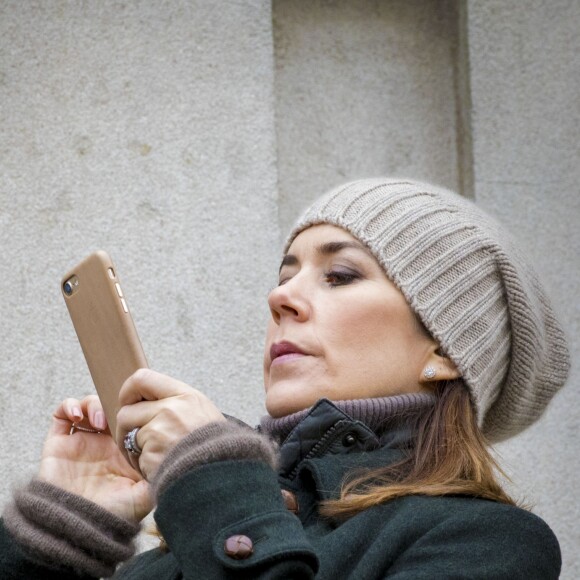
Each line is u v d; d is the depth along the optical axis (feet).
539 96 21.97
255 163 20.47
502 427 15.33
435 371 13.78
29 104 19.97
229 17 20.88
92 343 12.38
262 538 10.61
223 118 20.49
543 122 21.88
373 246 13.94
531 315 14.55
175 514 10.84
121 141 20.06
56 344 19.24
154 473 11.07
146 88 20.33
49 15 20.30
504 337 14.53
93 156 19.92
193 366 19.44
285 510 10.93
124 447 11.56
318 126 21.90
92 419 12.78
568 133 21.91
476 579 11.32
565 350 15.64
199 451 11.02
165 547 13.48
